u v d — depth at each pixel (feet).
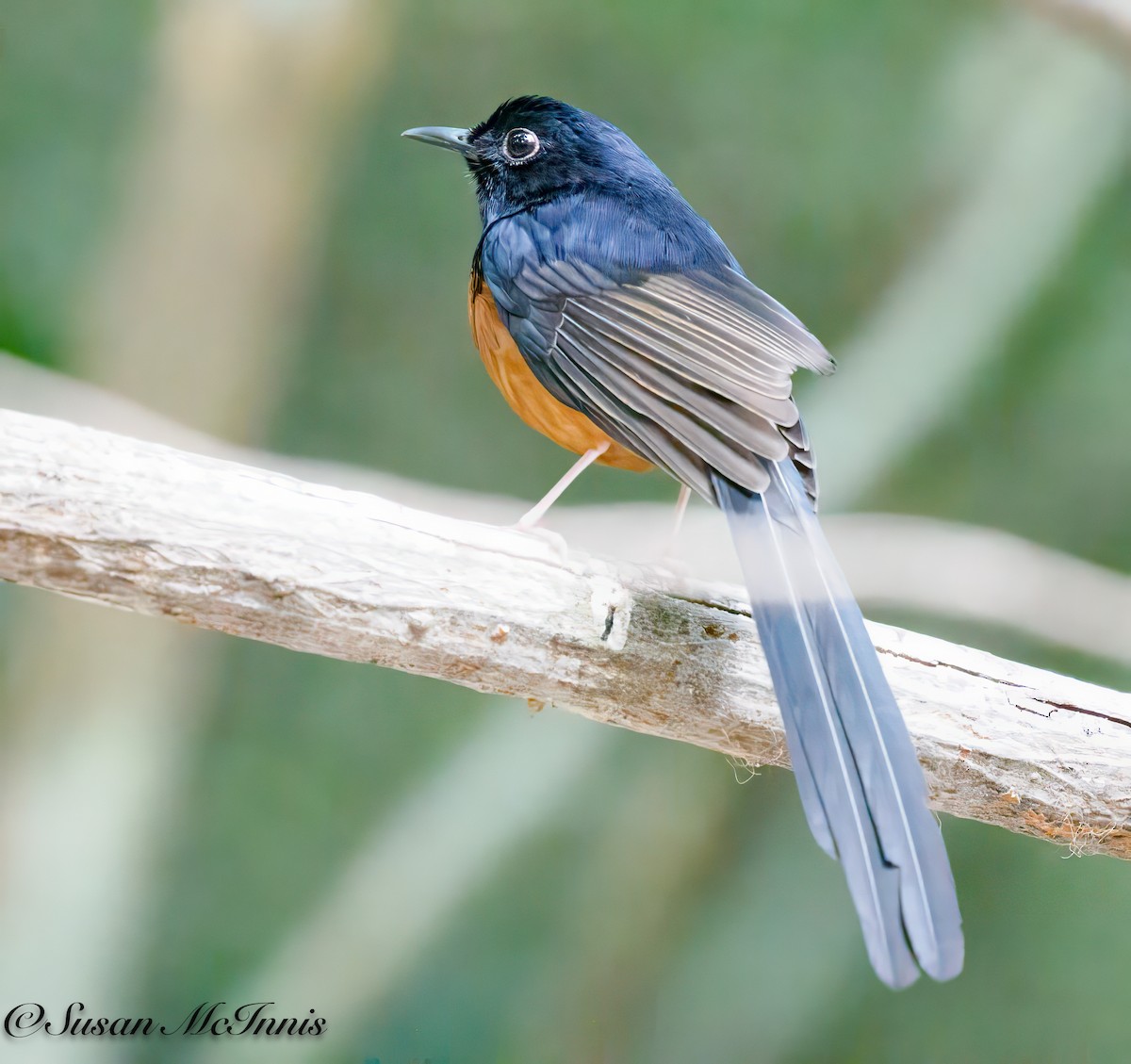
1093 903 41.57
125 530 17.53
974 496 46.57
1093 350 45.98
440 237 50.85
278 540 18.12
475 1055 45.34
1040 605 34.58
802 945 46.98
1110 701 20.56
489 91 49.93
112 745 42.80
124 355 44.11
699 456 20.16
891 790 16.83
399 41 48.83
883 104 48.88
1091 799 20.20
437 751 48.26
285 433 49.75
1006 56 47.24
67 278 45.98
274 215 44.45
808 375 48.26
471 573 18.90
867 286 49.90
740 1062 46.37
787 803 48.49
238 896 45.42
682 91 49.62
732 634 19.80
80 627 42.80
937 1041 43.16
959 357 45.88
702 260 23.72
